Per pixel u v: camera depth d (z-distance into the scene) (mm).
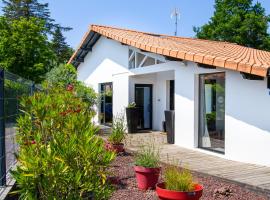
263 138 8797
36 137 4305
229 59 9164
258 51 16438
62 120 5383
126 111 15570
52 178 3572
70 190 3713
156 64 13320
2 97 5387
